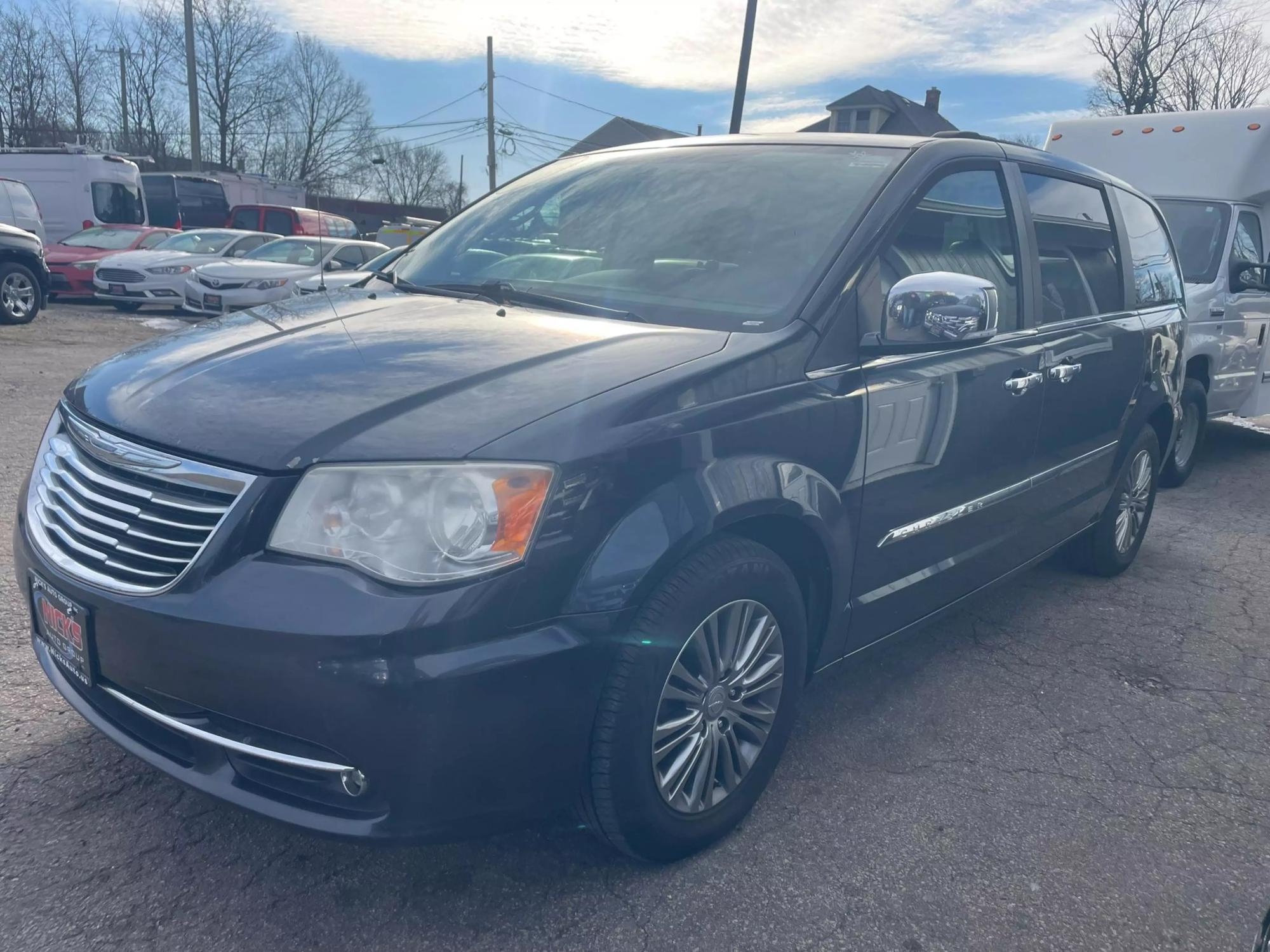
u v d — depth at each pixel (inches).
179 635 81.0
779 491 98.2
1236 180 306.2
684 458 90.8
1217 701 149.1
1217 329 285.7
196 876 95.3
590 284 122.3
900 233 120.4
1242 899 102.7
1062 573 204.8
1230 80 1390.3
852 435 108.3
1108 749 132.3
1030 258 147.2
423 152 2194.9
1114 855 108.7
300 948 87.4
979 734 133.9
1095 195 173.3
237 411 87.7
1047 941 94.5
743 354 100.2
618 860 101.9
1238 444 367.6
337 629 76.9
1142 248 189.9
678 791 97.4
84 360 394.0
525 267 130.7
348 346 101.6
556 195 145.6
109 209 823.1
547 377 92.2
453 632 78.3
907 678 150.6
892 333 109.0
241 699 80.0
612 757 89.4
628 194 137.4
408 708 77.5
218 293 492.7
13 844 97.5
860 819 112.0
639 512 87.3
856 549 112.9
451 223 154.7
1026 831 112.1
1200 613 186.1
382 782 79.4
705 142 146.8
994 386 132.3
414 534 79.1
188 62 1111.6
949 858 106.0
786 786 117.6
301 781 82.8
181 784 87.5
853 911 96.5
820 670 116.7
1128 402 177.9
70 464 95.6
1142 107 1451.8
